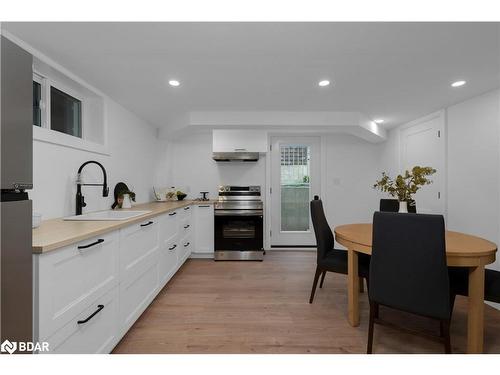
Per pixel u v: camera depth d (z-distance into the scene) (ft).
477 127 8.30
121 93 8.21
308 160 14.08
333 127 10.61
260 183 13.83
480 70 6.54
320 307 7.29
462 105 8.87
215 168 13.82
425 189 10.55
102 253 4.72
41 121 6.24
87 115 8.11
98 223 5.21
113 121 8.84
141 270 6.32
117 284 5.20
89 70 6.55
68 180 6.72
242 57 5.90
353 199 13.98
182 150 13.82
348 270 6.47
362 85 7.55
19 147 2.72
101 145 8.06
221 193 13.44
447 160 9.51
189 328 6.18
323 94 8.32
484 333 5.94
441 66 6.33
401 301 4.75
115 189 8.91
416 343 5.61
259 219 11.75
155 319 6.59
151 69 6.51
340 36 5.04
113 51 5.61
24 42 5.21
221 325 6.32
